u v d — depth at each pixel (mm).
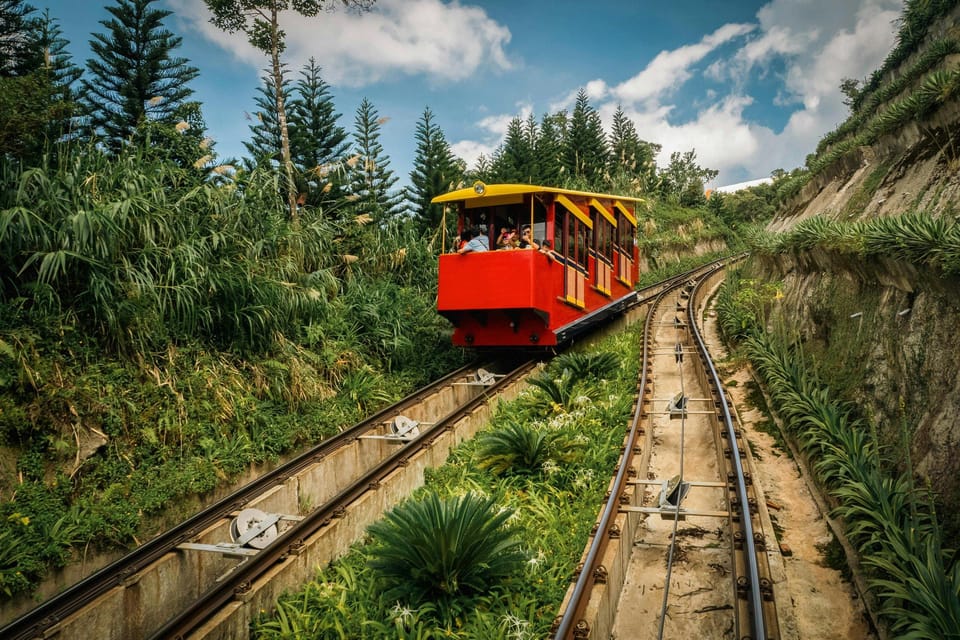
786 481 6609
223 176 10633
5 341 6516
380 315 12461
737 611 4199
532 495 6773
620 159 50000
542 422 9086
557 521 6133
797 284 11430
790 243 10953
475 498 5715
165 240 8617
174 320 8359
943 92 10414
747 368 10695
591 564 4664
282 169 14258
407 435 8602
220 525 6055
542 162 37844
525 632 4477
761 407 8781
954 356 5402
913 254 6039
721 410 8203
